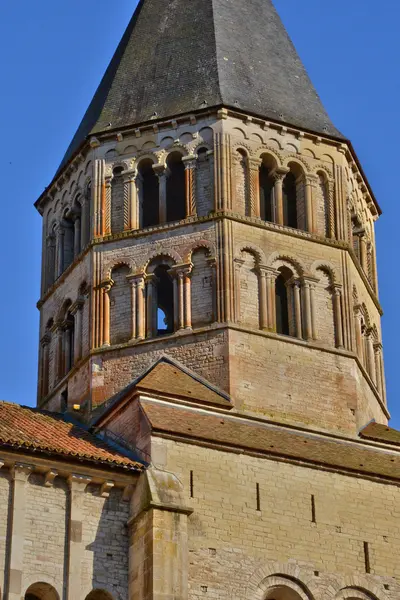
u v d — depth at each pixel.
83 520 67.19
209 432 71.81
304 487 72.19
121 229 82.31
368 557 71.62
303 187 83.81
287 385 77.38
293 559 69.75
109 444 73.06
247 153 82.44
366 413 81.06
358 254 87.38
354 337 81.25
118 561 67.12
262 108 84.38
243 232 80.19
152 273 80.50
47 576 65.31
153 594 64.75
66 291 85.00
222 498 69.69
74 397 80.38
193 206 81.06
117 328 79.88
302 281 80.94
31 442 67.06
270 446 72.69
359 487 73.62
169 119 83.25
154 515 66.56
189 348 77.50
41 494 66.94
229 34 88.69
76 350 81.69
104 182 83.56
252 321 78.31
